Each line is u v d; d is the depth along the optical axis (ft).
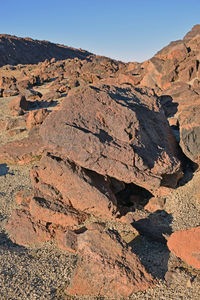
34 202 51.93
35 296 37.52
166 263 39.37
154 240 47.47
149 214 50.24
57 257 45.34
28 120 118.93
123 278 34.71
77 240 44.80
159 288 34.55
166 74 137.08
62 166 50.98
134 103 59.00
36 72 284.41
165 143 56.29
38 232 50.47
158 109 62.64
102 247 37.68
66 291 37.35
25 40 472.44
